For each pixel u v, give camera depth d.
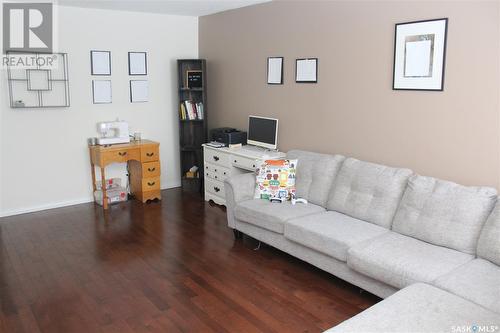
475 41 3.02
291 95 4.59
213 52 5.70
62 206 5.16
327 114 4.22
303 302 2.95
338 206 3.58
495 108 2.97
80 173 5.25
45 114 4.91
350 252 2.83
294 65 4.50
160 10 5.29
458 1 3.08
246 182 4.03
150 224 4.53
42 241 4.05
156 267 3.50
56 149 5.04
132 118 5.56
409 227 3.03
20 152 4.81
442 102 3.27
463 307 2.13
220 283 3.23
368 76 3.78
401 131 3.59
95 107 5.25
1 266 3.51
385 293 2.73
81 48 5.04
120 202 5.33
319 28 4.16
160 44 5.64
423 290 2.29
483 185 3.11
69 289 3.13
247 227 3.86
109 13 5.18
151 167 5.27
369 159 3.89
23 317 2.76
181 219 4.70
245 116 5.29
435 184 3.03
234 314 2.80
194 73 5.52
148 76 5.60
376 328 1.97
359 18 3.78
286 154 4.35
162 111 5.80
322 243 3.07
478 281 2.36
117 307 2.88
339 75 4.04
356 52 3.85
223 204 5.13
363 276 2.87
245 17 5.05
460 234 2.76
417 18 3.35
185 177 5.84
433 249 2.79
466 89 3.12
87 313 2.81
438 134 3.33
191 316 2.77
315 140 4.39
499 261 2.54
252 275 3.36
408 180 3.20
